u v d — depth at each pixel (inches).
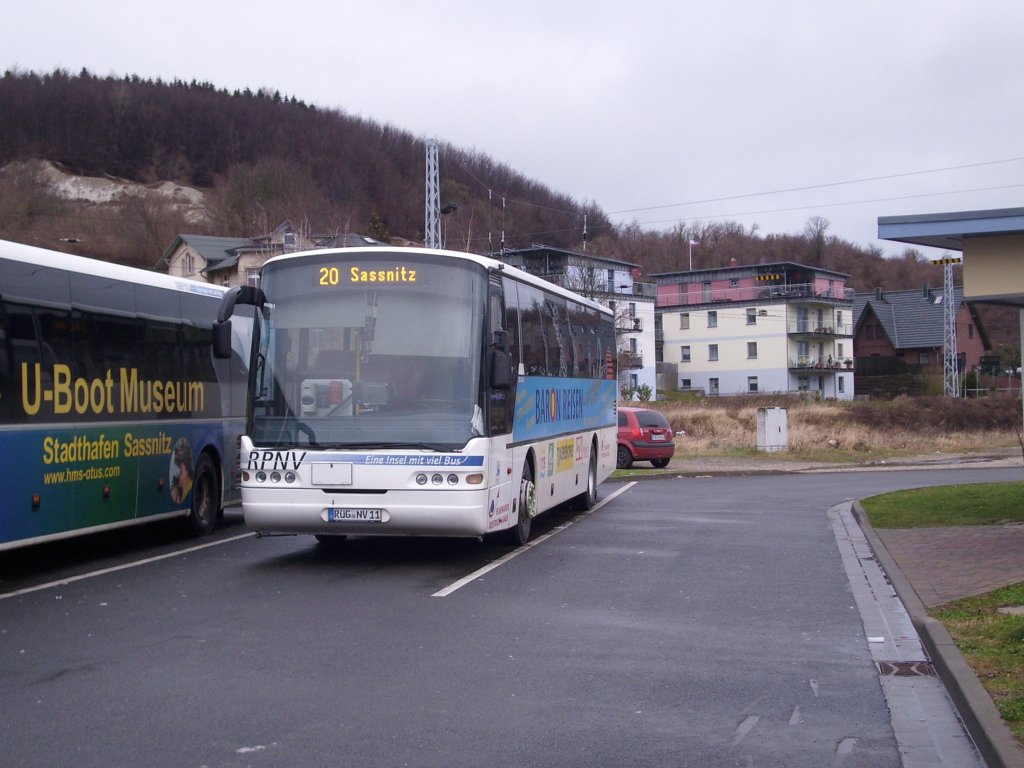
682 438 1626.5
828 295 3427.7
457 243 2464.3
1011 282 526.6
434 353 453.4
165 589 416.8
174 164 4042.8
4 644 319.3
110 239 2723.9
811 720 247.4
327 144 3511.3
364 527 449.1
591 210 3592.5
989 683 256.2
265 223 2792.8
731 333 3388.3
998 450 1691.7
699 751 223.9
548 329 600.1
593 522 664.4
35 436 433.7
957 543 521.0
